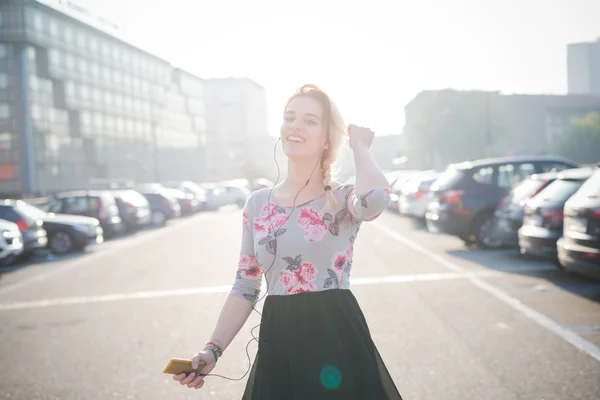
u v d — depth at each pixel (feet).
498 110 209.05
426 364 14.98
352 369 6.53
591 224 21.12
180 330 19.53
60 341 18.84
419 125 201.05
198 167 324.60
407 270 30.30
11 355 17.37
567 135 245.45
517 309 20.77
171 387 14.10
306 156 7.12
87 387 14.26
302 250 6.80
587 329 17.76
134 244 53.06
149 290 27.63
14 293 29.09
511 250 37.40
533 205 28.14
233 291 7.22
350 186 7.09
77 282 31.55
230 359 16.19
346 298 6.87
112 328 20.30
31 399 13.53
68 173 208.33
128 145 247.29
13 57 185.98
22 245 39.81
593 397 12.48
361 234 51.26
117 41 240.53
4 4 184.24
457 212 38.70
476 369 14.47
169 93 290.35
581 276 26.81
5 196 186.80
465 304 21.85
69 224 47.78
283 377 6.63
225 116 356.59
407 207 60.59
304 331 6.62
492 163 39.55
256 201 7.28
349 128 6.97
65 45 205.36
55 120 202.59
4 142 186.70
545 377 13.75
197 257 39.96
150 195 79.77
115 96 238.48
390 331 18.26
